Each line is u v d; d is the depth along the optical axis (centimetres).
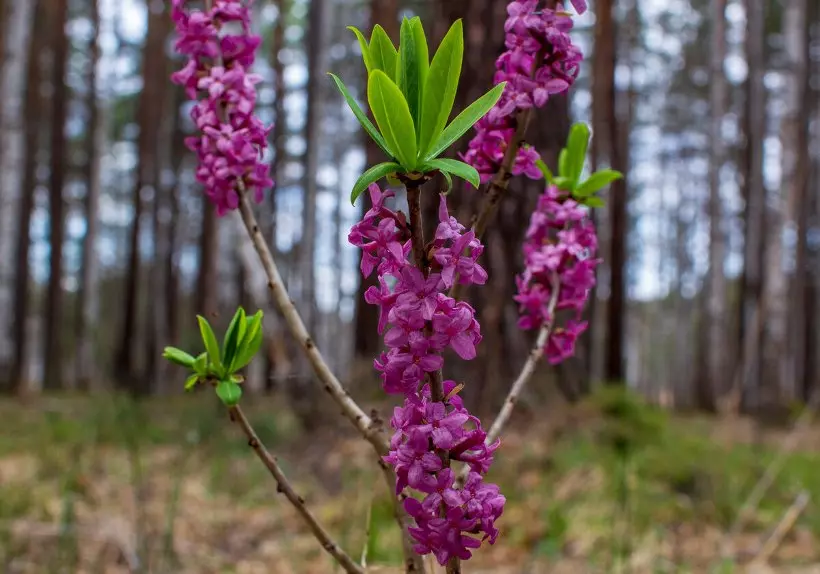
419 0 482
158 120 1636
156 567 272
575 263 160
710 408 1595
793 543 358
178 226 1953
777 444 665
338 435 531
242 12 153
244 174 151
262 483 447
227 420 567
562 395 502
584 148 161
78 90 2089
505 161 134
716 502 392
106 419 543
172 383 1377
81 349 1446
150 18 1619
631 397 507
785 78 1492
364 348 653
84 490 396
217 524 368
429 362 96
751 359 444
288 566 312
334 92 2159
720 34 1562
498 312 441
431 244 99
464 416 98
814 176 2017
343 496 389
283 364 584
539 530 339
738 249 2720
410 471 96
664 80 2658
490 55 434
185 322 2025
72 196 2588
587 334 532
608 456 428
